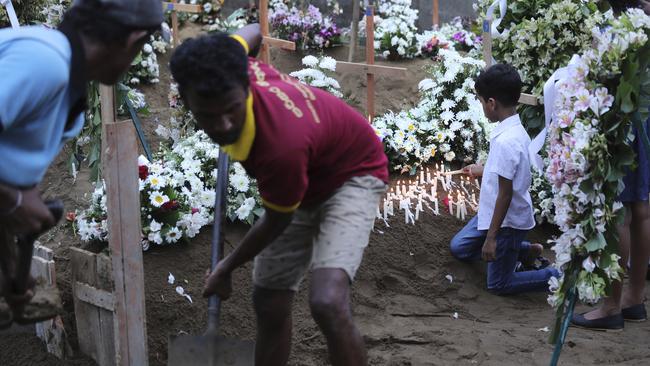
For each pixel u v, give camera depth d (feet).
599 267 11.25
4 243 7.55
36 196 6.84
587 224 11.21
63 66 6.40
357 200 8.95
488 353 12.78
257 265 9.80
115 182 11.33
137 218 11.57
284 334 10.19
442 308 14.85
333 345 8.48
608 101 10.94
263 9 18.01
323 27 25.26
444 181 17.12
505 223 14.87
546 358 12.60
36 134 6.50
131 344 11.71
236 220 14.62
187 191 14.06
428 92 18.54
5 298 7.56
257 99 7.98
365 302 14.57
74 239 14.51
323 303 8.40
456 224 16.31
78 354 12.80
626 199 13.60
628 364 12.15
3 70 6.13
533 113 17.08
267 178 8.09
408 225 15.89
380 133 16.80
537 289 15.44
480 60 18.26
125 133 11.32
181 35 26.55
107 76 7.03
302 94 8.52
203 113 7.50
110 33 6.71
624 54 11.05
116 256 11.49
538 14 17.12
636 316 14.28
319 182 8.96
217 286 9.58
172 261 13.61
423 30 30.25
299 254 9.61
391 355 12.88
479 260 15.93
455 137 17.72
